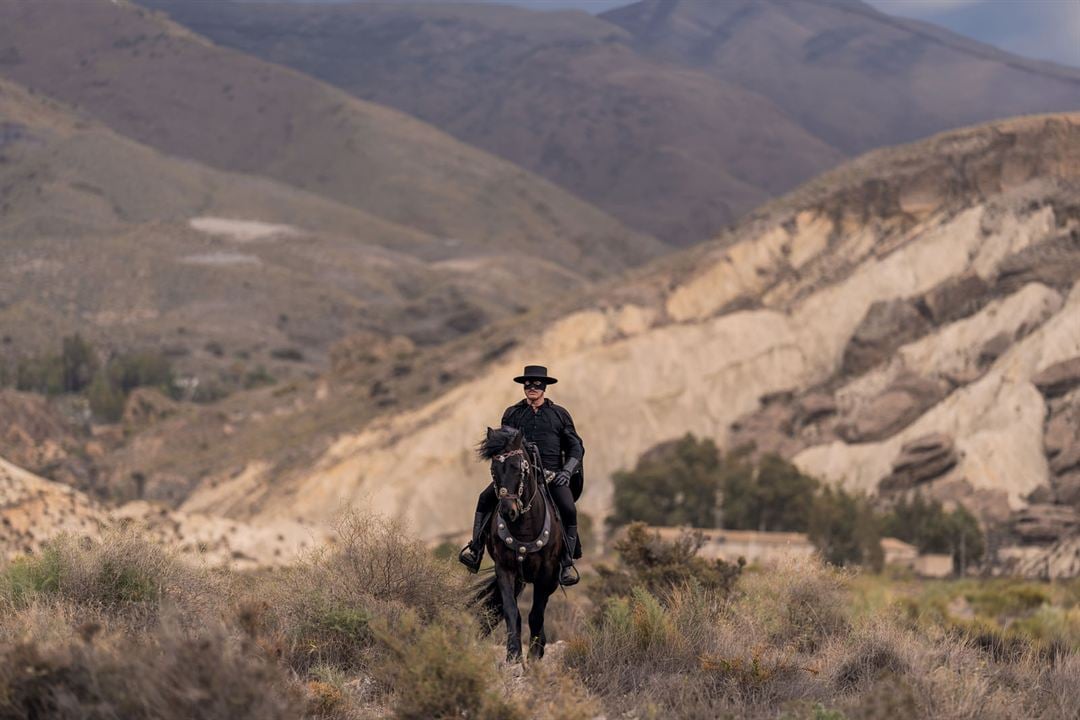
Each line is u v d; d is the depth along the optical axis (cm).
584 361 13362
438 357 15375
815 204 16012
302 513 11650
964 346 13062
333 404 15888
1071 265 13512
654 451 12700
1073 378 11619
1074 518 9294
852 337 14012
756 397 13750
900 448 11694
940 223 15075
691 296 14862
